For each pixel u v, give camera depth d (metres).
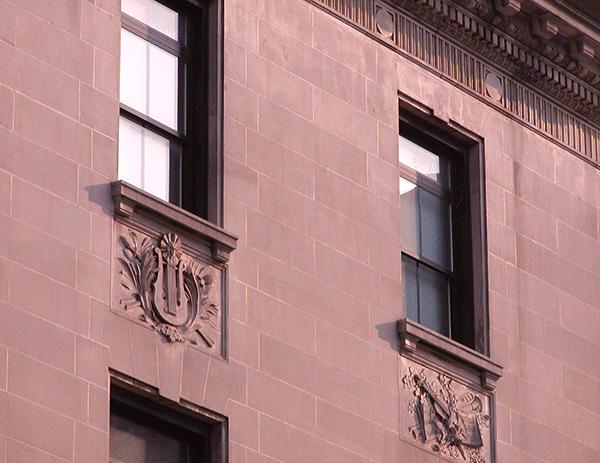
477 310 69.44
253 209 62.50
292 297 62.59
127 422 58.44
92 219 58.00
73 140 58.16
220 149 62.34
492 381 68.06
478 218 70.31
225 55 63.38
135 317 58.31
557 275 72.50
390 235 66.44
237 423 59.94
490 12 71.62
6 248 55.53
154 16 62.84
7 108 56.72
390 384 64.62
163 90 62.47
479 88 71.81
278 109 64.31
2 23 57.34
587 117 75.94
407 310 67.56
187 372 59.19
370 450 63.19
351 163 65.94
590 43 74.25
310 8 66.50
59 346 56.03
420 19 70.12
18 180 56.38
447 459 65.81
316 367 62.53
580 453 70.81
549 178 73.50
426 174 69.88
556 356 71.31
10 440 54.16
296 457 61.06
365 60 67.69
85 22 59.59
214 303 60.56
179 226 60.16
